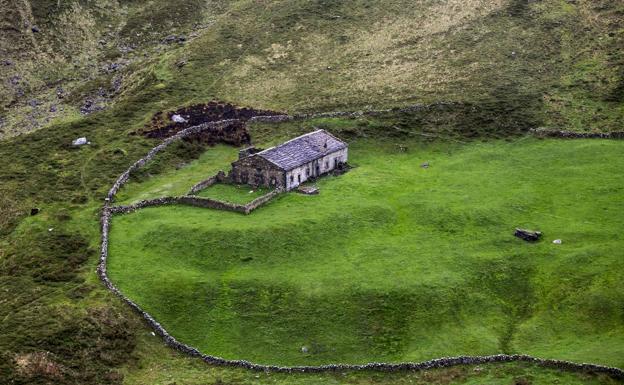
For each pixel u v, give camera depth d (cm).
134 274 8900
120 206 10375
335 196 10394
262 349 7844
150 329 8150
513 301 8325
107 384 7275
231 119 13550
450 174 11231
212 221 9669
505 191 10525
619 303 7981
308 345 7825
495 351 7544
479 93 13838
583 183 10575
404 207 10156
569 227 9444
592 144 11744
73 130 13338
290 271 8762
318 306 8188
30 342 7619
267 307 8281
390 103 13775
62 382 7175
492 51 15338
